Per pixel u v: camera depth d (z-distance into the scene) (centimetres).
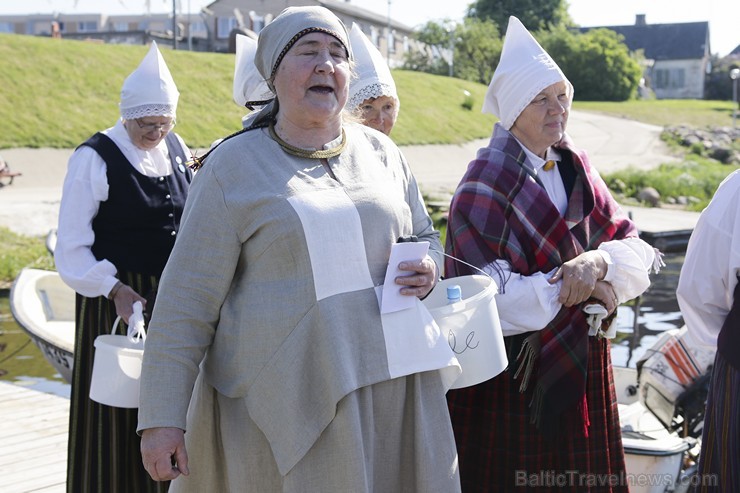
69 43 2656
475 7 5353
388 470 223
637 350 792
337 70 220
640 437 368
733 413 267
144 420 215
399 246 217
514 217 278
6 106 2248
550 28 5109
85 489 312
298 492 211
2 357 805
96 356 277
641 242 291
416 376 223
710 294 279
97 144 330
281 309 213
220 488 233
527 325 270
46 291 705
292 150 221
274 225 212
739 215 268
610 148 3102
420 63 4009
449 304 245
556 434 273
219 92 2619
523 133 289
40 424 478
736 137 3438
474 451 280
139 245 330
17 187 1883
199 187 222
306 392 213
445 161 2661
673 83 6431
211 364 226
